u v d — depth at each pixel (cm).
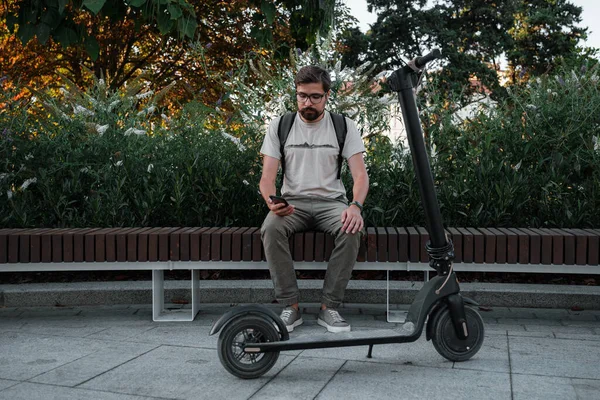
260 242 386
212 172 492
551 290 422
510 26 3262
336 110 482
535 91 517
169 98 1344
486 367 296
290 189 385
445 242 300
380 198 473
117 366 299
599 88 508
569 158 469
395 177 473
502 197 461
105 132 515
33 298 431
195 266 390
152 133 547
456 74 2770
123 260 389
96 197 488
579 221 461
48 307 430
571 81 504
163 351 326
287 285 369
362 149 381
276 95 504
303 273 486
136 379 279
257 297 437
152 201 477
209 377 283
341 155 383
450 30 3047
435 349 324
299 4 696
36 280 483
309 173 381
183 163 498
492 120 508
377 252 382
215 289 438
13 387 267
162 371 291
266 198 367
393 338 292
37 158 504
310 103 365
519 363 301
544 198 472
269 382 276
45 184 485
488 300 425
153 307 394
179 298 442
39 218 501
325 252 379
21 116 531
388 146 494
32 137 528
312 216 382
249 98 516
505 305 424
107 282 454
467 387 267
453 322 300
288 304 369
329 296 367
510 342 340
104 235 389
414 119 296
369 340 289
